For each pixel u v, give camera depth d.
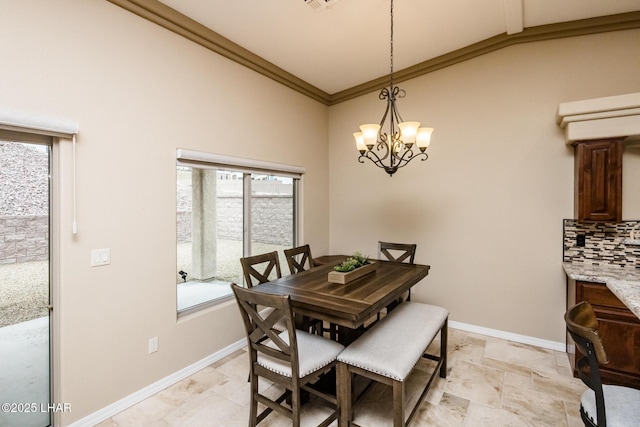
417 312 2.44
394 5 2.53
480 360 2.75
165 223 2.46
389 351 1.82
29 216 1.84
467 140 3.38
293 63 3.46
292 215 4.04
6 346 1.78
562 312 2.92
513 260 3.15
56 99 1.86
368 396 2.25
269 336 1.72
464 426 1.93
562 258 2.91
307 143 4.11
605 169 2.45
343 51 3.24
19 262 1.82
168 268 2.47
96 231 2.05
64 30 1.89
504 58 3.14
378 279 2.38
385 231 4.03
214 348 2.83
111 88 2.12
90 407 2.01
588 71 2.77
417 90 3.70
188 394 2.33
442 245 3.57
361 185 4.25
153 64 2.37
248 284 2.40
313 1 2.42
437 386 2.36
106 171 2.10
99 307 2.06
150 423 2.02
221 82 2.92
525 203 3.08
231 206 3.18
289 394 2.02
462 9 2.62
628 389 1.32
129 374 2.21
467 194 3.40
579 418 1.99
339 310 1.73
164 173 2.45
